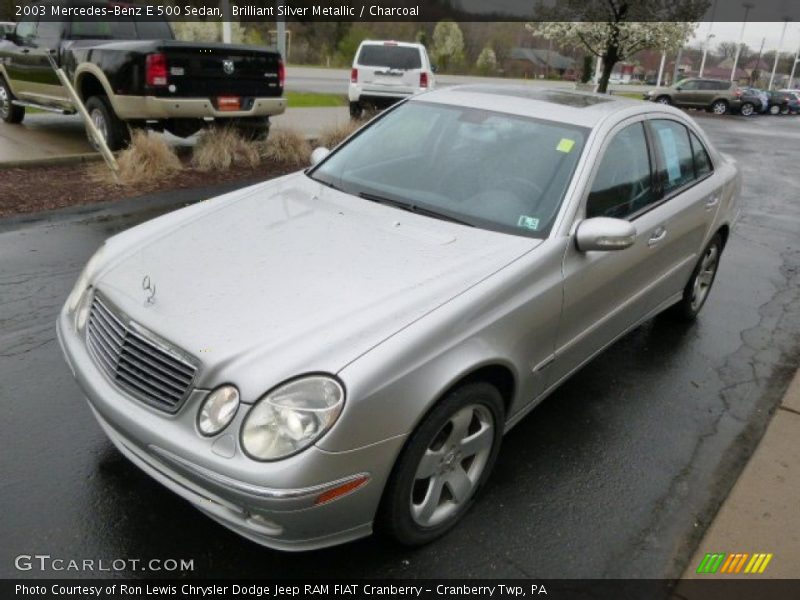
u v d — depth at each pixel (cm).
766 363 475
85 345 288
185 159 970
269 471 225
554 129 367
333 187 380
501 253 304
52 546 271
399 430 245
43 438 334
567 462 348
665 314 524
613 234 313
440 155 376
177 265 295
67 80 867
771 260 720
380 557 279
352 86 1543
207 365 238
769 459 362
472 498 304
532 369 313
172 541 278
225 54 903
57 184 788
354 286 275
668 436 379
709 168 488
